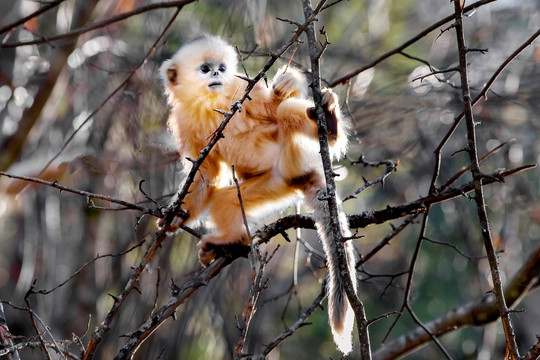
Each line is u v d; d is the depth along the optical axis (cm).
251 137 841
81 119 1348
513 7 1702
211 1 1380
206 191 848
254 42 1157
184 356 1218
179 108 888
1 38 1283
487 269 1392
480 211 648
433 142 1541
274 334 1634
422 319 1677
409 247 1731
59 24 1343
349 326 702
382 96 1495
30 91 1459
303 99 821
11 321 1463
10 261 1555
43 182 652
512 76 1521
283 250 1684
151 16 1342
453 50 1639
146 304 1207
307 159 807
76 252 1506
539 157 1529
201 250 813
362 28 1752
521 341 1686
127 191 1291
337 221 612
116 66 1385
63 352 645
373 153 1517
